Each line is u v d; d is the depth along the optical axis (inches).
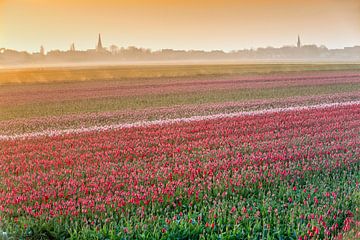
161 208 412.8
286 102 1137.4
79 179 506.6
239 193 467.2
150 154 609.3
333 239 365.1
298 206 424.2
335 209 416.5
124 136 729.6
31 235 384.5
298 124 841.5
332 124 835.4
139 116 933.8
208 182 481.7
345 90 1370.6
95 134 746.8
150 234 369.7
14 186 485.1
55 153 618.2
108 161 576.1
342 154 612.1
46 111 1002.1
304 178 515.2
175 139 707.4
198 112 986.7
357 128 801.6
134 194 439.8
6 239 371.9
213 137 724.7
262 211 413.7
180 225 376.5
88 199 442.3
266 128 796.6
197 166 552.4
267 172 528.7
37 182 494.0
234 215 395.2
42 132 769.6
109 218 394.6
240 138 710.5
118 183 485.4
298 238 359.9
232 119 888.9
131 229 374.9
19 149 647.8
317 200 436.1
